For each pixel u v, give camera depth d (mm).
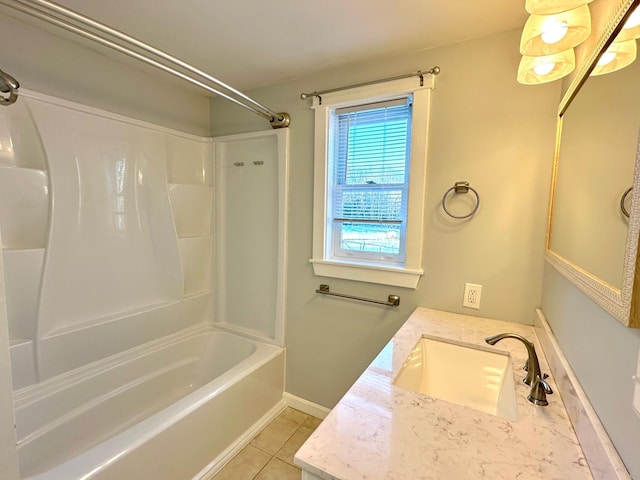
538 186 1410
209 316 2488
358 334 1938
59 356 1632
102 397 1765
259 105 1825
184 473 1446
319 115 1928
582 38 902
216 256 2504
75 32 1135
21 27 1486
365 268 1850
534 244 1436
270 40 1584
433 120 1608
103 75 1813
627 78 625
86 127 1715
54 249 1596
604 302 654
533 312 1461
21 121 1506
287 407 2205
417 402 875
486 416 816
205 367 2342
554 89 1354
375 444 711
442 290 1654
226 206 2443
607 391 649
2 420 878
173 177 2232
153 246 2096
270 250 2271
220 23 1445
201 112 2416
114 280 1898
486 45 1483
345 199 1964
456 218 1581
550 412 841
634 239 535
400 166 1777
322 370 2078
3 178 1444
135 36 1559
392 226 1833
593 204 806
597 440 632
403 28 1453
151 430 1297
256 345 2219
